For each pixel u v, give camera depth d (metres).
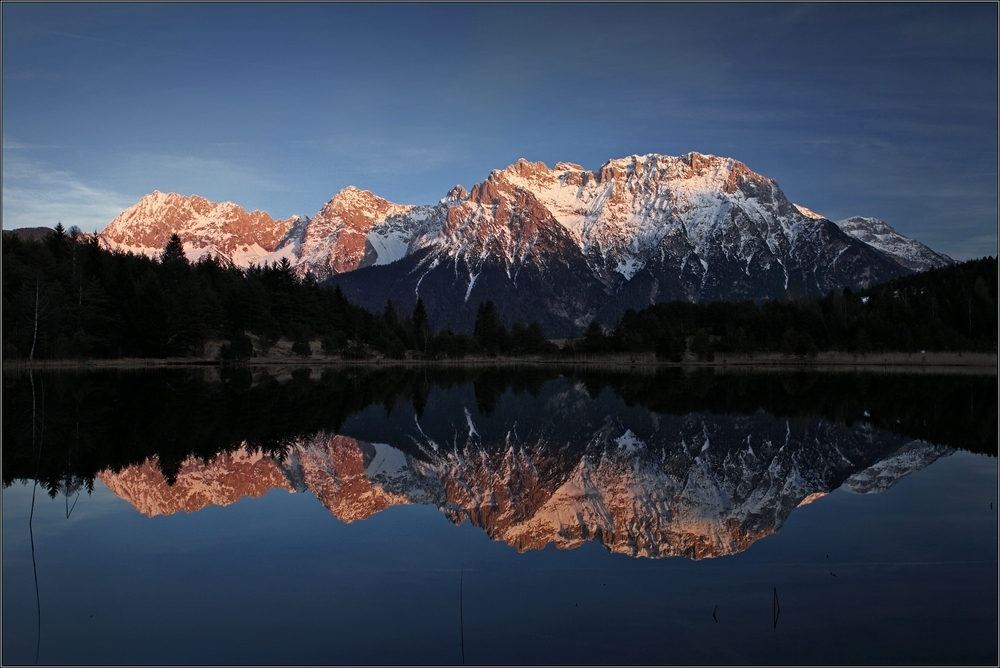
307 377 104.75
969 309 153.88
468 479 33.66
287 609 17.52
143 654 15.25
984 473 34.19
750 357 156.25
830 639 15.85
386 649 15.47
